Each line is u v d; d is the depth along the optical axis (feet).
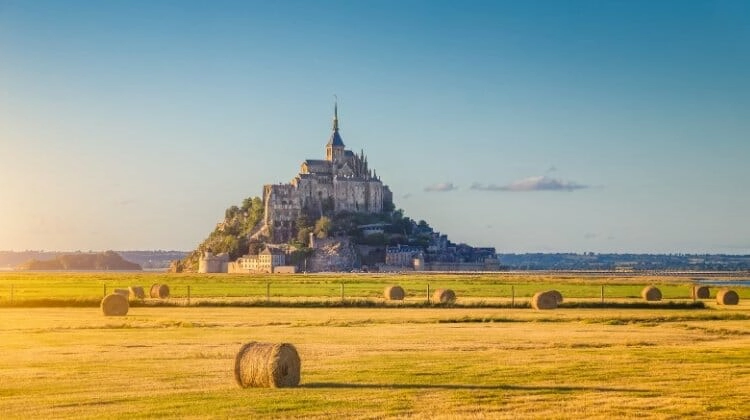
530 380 149.38
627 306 353.31
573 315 295.48
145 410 122.93
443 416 118.21
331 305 350.02
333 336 222.89
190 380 150.00
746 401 129.90
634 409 123.95
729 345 202.80
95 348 195.83
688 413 121.19
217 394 135.95
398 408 124.47
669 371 159.33
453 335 225.15
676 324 263.08
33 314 306.55
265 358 141.59
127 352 188.24
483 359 175.94
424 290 545.85
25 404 127.65
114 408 124.67
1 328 246.88
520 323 266.98
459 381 148.25
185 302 353.10
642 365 166.81
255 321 268.62
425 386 143.54
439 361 172.76
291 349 143.74
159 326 252.62
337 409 123.65
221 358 178.60
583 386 143.13
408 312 313.12
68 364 169.48
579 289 570.46
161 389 141.08
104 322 265.75
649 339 216.13
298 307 346.33
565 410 123.03
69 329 245.04
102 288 581.94
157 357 179.93
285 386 142.20
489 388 141.49
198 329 245.04
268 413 120.88
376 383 146.51
